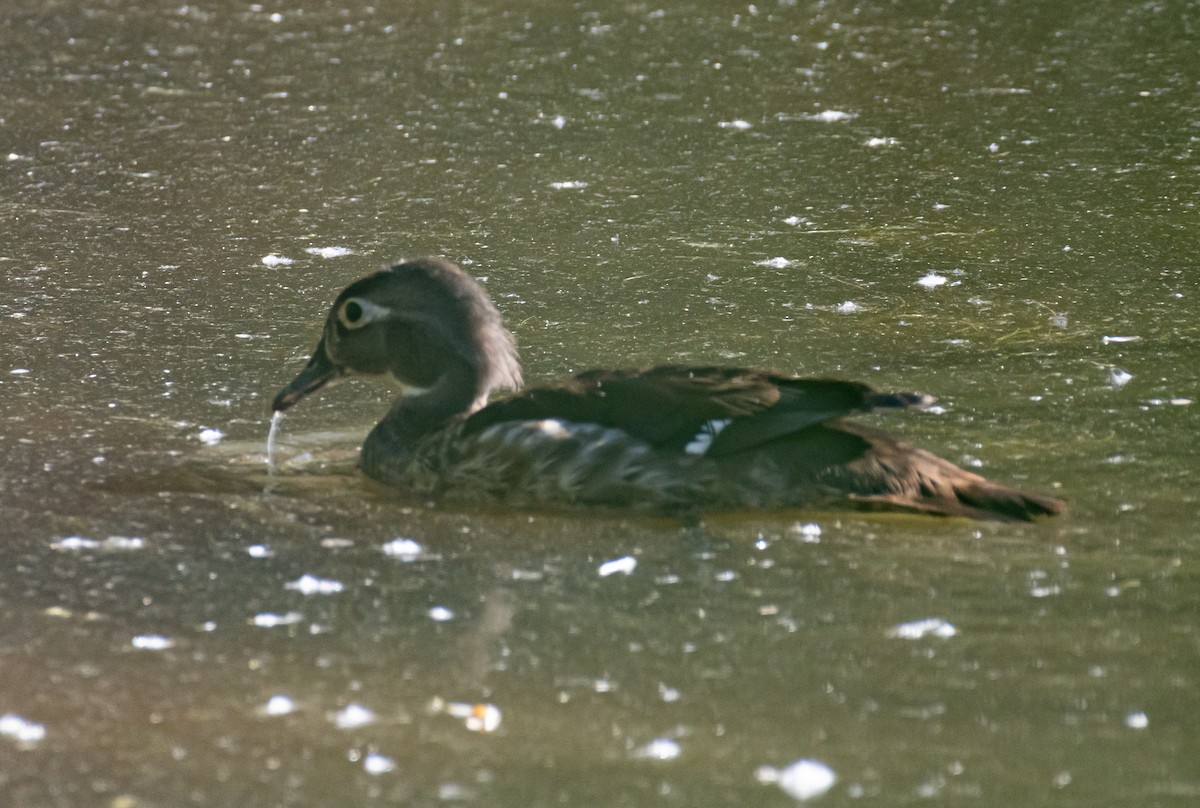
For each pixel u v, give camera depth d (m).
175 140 20.83
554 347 14.22
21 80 23.36
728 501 10.85
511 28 26.61
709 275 16.22
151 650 9.02
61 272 16.28
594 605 9.61
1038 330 14.50
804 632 9.18
